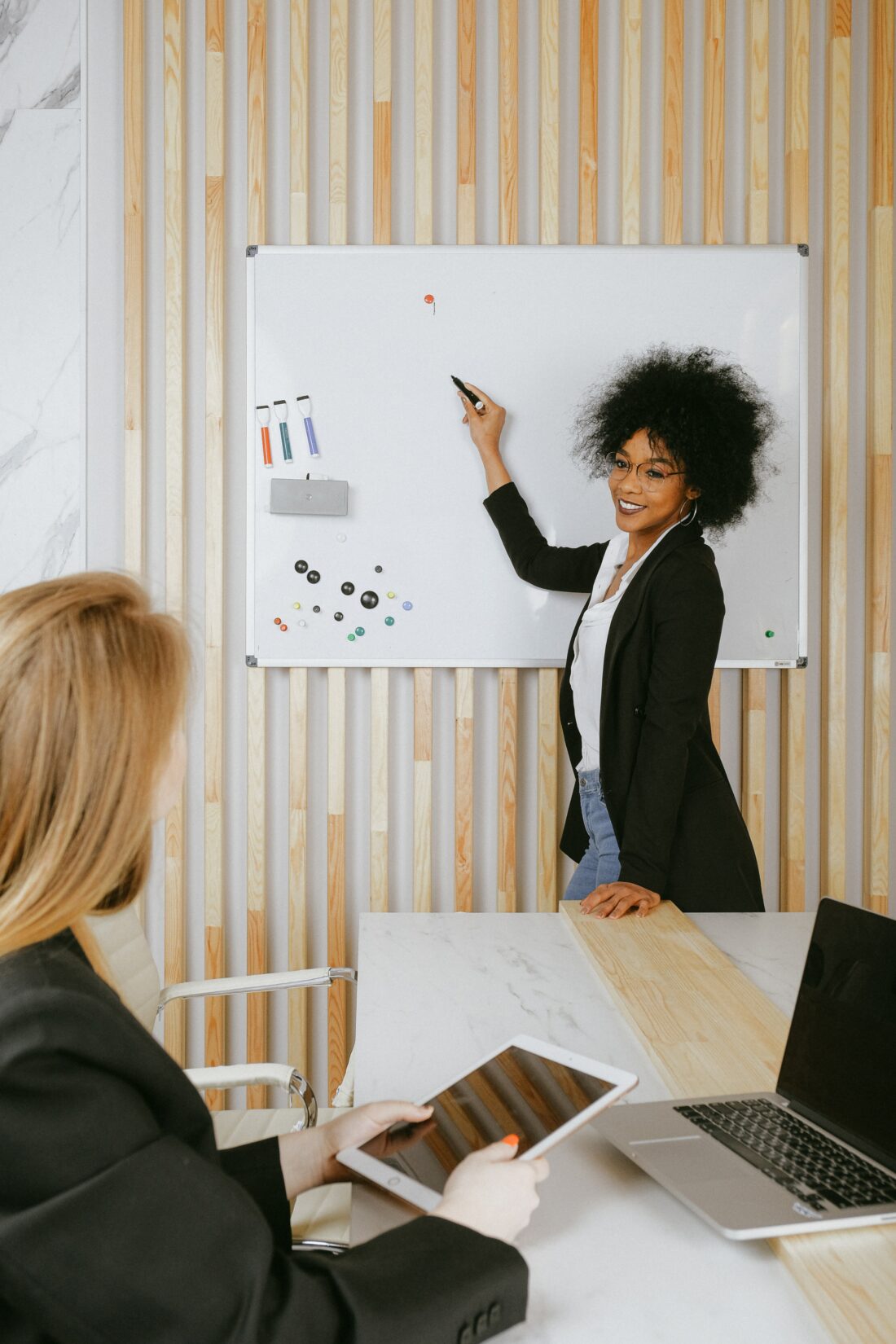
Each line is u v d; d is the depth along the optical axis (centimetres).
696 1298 92
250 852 287
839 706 289
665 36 281
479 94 289
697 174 292
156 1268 73
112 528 290
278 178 288
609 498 284
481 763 298
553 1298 92
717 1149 112
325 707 295
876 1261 94
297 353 282
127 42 275
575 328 283
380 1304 81
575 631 262
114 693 80
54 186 285
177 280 279
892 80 279
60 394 286
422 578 286
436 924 207
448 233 292
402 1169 106
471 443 285
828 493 288
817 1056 121
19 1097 74
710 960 178
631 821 222
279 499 280
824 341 287
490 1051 144
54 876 78
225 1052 292
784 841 294
